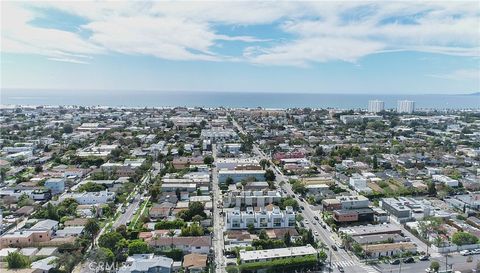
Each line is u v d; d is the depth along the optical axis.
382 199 178.62
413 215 164.62
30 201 176.12
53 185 197.75
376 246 131.50
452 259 127.56
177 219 153.00
